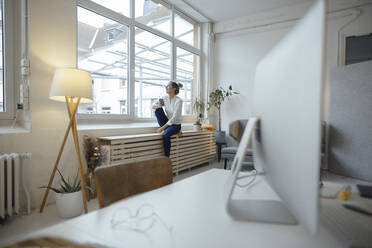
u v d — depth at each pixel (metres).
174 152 3.77
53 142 2.47
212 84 5.50
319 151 0.40
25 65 2.25
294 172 0.49
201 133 4.53
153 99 4.23
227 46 5.40
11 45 2.43
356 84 3.51
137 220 0.64
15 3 2.43
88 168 2.62
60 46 2.54
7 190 1.94
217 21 5.41
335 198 0.78
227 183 0.83
